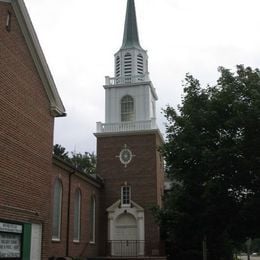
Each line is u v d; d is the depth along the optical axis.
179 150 22.55
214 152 20.98
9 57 17.80
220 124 22.03
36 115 19.94
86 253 37.69
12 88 17.86
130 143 43.59
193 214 22.45
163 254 40.91
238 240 23.38
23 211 18.17
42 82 20.73
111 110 45.69
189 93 23.83
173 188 23.92
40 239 19.67
